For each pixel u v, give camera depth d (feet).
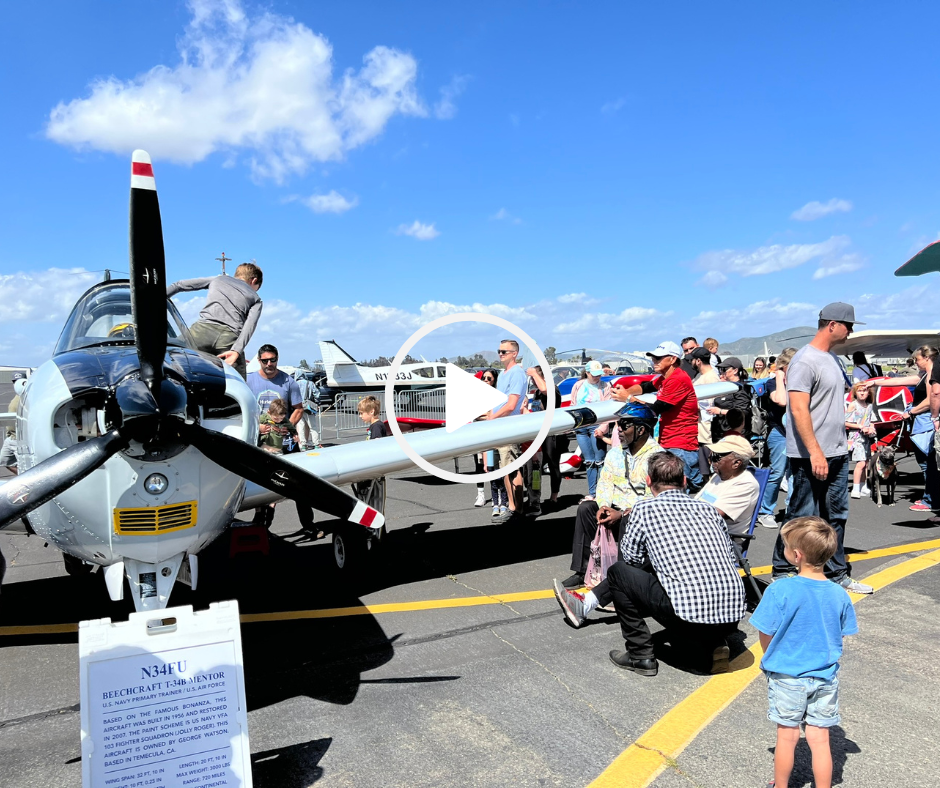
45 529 8.32
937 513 18.40
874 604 11.55
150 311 6.91
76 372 8.00
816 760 6.10
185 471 7.85
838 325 11.93
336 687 8.91
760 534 17.80
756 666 9.46
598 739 7.46
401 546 16.92
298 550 16.85
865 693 8.32
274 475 8.00
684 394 14.83
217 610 6.42
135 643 6.05
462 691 8.73
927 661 9.21
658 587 8.97
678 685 8.86
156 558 8.01
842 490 12.28
